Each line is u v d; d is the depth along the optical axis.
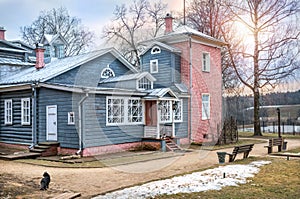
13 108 17.14
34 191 8.05
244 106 35.84
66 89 14.41
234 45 27.22
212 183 8.68
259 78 27.09
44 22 45.50
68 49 45.62
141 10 32.84
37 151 14.52
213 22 27.39
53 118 15.13
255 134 27.30
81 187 8.58
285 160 12.77
